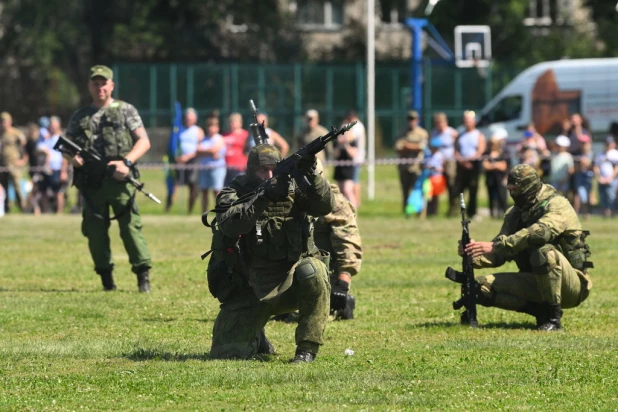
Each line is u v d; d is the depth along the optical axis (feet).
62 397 44.04
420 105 255.09
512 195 61.21
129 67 271.08
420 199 150.10
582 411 41.50
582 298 62.59
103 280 78.48
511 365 50.39
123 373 48.21
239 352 50.90
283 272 49.67
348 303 65.10
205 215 48.96
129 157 75.36
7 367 50.31
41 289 79.71
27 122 313.53
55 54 331.98
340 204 63.67
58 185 161.48
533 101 214.90
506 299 62.18
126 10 335.47
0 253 104.17
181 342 57.16
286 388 45.32
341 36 361.92
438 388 45.42
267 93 277.44
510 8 342.03
